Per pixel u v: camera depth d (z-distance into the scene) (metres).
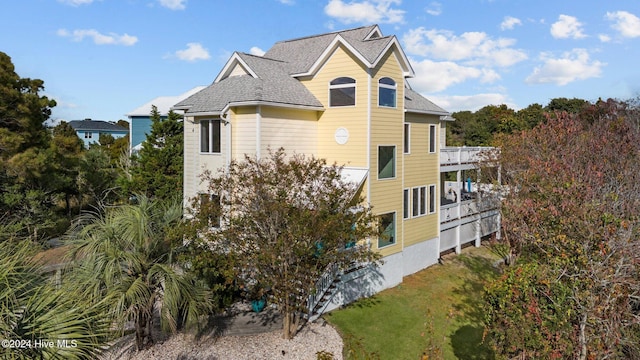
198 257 12.88
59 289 6.48
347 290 18.39
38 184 25.92
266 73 21.08
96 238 12.13
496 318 8.93
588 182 14.37
